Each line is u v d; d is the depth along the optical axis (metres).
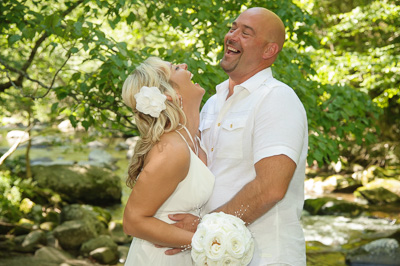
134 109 2.13
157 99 2.03
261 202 2.00
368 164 12.62
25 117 7.23
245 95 2.25
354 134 4.37
